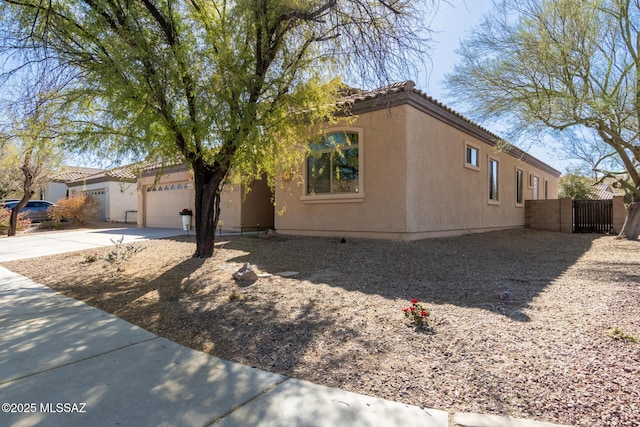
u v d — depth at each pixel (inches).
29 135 293.1
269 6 290.5
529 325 179.9
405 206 430.6
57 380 132.0
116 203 1072.2
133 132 284.0
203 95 286.4
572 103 431.2
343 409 113.0
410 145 436.8
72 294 259.8
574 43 428.5
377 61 310.5
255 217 642.8
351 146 474.6
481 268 329.7
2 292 267.7
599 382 125.6
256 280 282.2
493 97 492.1
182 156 339.9
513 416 108.3
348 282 274.7
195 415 110.1
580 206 782.5
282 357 151.5
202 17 311.4
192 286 269.0
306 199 510.9
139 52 259.4
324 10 298.2
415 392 122.8
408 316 187.5
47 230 854.5
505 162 743.1
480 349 153.8
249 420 107.5
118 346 163.8
